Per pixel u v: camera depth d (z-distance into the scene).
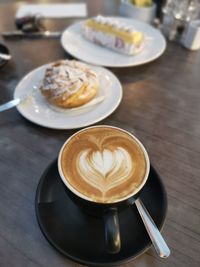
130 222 0.21
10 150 0.28
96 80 0.33
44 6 0.53
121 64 0.38
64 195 0.23
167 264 0.19
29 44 0.44
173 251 0.20
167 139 0.29
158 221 0.21
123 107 0.33
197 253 0.20
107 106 0.31
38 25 0.47
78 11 0.52
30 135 0.29
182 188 0.24
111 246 0.16
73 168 0.20
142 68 0.40
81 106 0.31
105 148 0.22
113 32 0.41
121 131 0.24
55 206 0.22
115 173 0.20
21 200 0.23
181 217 0.22
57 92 0.30
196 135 0.30
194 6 0.45
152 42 0.43
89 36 0.43
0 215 0.22
